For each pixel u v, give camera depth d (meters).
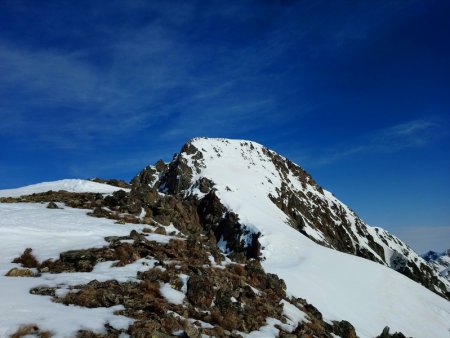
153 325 13.02
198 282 17.62
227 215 75.56
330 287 38.78
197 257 23.94
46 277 17.50
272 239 60.91
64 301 14.37
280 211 95.31
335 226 117.00
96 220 29.80
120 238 24.48
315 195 129.62
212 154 114.81
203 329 14.33
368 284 44.53
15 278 16.75
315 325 22.03
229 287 20.36
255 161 125.12
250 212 75.88
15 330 11.05
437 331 39.31
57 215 29.62
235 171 107.81
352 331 25.48
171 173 102.94
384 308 39.62
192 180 96.50
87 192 45.41
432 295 50.25
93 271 19.03
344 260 52.47
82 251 20.98
